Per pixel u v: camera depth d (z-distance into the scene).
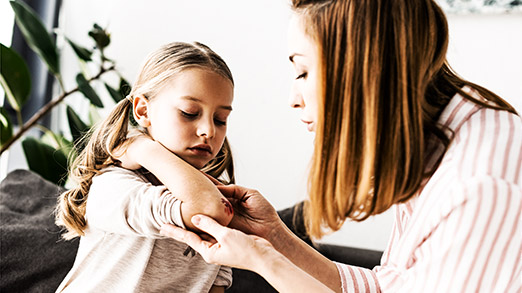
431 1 0.72
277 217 0.96
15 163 2.41
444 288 0.63
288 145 1.97
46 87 2.47
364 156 0.67
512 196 0.61
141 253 0.89
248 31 2.05
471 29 1.77
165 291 0.94
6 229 1.44
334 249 1.54
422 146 0.68
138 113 0.91
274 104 2.00
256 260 0.71
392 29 0.67
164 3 2.18
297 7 0.75
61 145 1.92
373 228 1.83
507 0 1.73
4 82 1.79
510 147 0.65
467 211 0.62
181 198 0.78
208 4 2.11
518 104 1.73
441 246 0.65
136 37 2.21
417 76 0.68
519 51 1.73
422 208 0.69
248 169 2.01
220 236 0.73
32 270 1.40
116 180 0.86
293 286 0.69
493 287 0.63
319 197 0.72
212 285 1.01
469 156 0.66
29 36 1.82
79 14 2.37
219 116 0.88
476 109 0.71
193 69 0.86
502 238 0.62
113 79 2.24
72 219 0.94
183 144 0.85
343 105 0.69
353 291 0.90
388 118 0.67
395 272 0.79
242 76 2.04
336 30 0.69
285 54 2.00
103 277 0.90
